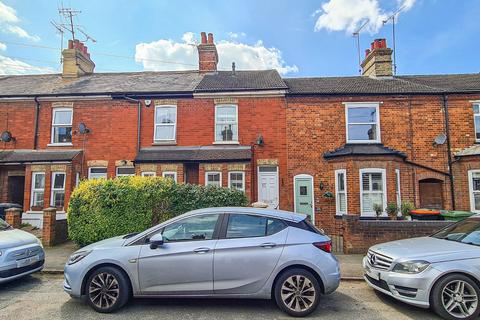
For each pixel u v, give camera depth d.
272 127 13.22
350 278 6.30
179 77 15.94
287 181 12.80
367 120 13.04
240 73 16.34
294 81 15.46
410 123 12.82
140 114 13.73
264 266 4.63
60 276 6.63
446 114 12.76
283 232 4.84
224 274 4.64
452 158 12.47
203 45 16.55
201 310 4.73
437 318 4.46
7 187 13.54
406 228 8.17
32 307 4.84
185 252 4.71
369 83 14.45
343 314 4.61
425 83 14.40
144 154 12.97
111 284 4.70
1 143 13.96
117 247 4.87
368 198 11.36
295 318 4.47
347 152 11.73
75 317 4.45
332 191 12.38
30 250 6.10
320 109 13.16
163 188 8.73
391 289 4.75
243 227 4.90
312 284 4.59
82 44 16.92
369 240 8.24
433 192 12.55
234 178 12.50
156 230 4.95
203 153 12.76
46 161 12.73
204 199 8.87
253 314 4.59
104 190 8.50
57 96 13.87
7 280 5.59
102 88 14.45
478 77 14.96
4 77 16.95
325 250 4.79
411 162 12.45
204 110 13.62
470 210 11.80
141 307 4.84
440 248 4.88
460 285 4.42
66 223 10.06
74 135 13.77
